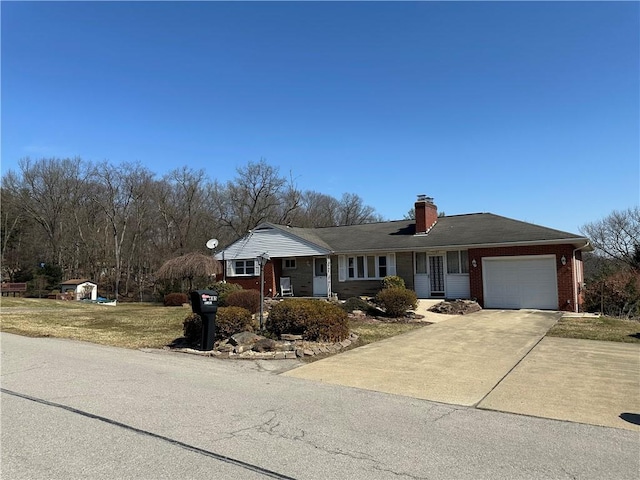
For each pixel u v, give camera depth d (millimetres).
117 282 46625
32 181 50219
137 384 7230
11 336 12695
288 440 4832
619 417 5750
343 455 4445
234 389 6988
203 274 27609
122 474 3957
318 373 8211
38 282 42938
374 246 23766
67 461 4227
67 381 7406
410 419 5621
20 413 5699
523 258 20141
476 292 20875
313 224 57375
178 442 4738
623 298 18969
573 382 7551
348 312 16719
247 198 49312
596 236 45469
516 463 4293
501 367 8727
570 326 14305
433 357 9695
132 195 49219
